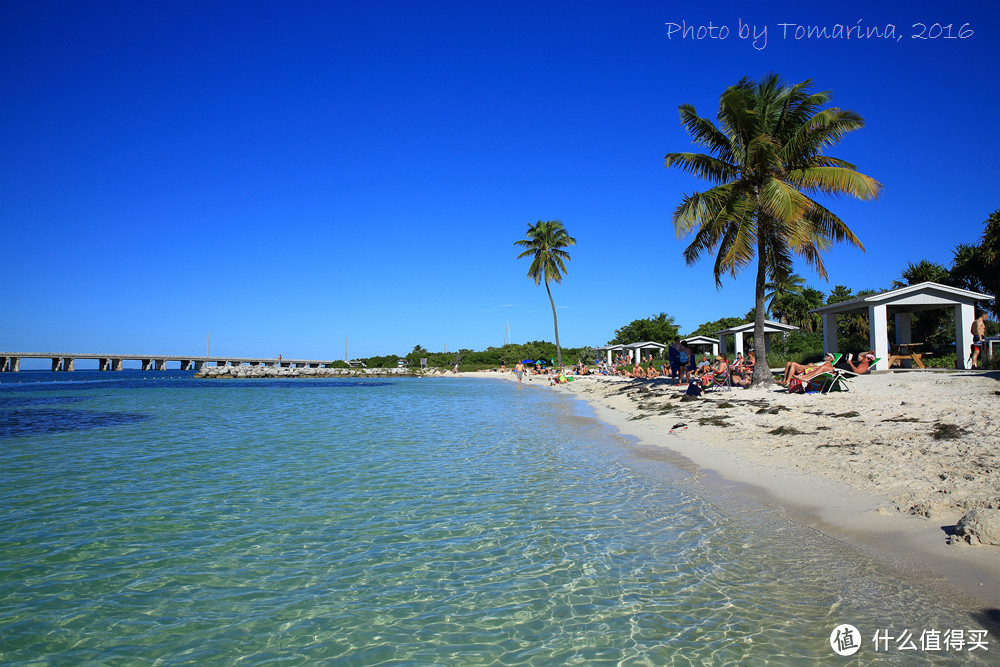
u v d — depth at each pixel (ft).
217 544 24.84
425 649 16.02
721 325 216.54
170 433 62.23
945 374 63.52
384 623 17.62
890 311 95.40
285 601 19.26
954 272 103.35
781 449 38.73
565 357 313.12
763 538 23.21
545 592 19.40
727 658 14.76
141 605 19.11
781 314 174.40
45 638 17.01
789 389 63.41
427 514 28.78
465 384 212.43
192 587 20.49
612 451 46.39
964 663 13.76
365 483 35.91
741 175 73.72
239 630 17.37
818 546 21.79
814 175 66.13
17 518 28.86
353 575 21.29
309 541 25.07
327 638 16.80
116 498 32.73
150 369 584.81
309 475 38.47
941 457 29.94
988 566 18.07
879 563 19.61
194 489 34.73
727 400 64.44
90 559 23.21
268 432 62.59
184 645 16.56
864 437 37.24
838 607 17.04
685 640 15.85
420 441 54.39
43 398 130.52
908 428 37.22
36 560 23.15
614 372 172.04
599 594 19.07
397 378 293.43
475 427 66.33
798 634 15.74
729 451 41.27
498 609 18.30
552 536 24.94
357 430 64.13
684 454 42.63
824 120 64.69
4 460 45.21
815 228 71.00
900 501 24.85
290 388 182.80
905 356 80.07
